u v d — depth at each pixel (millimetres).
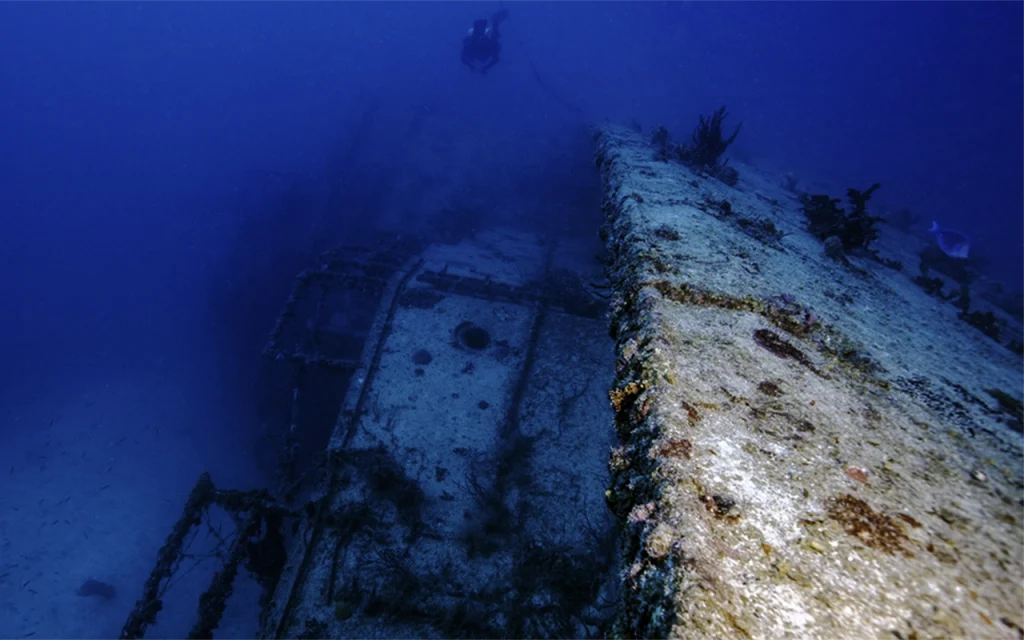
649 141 9273
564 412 6918
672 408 1506
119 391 19016
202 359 18891
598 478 6215
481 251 11461
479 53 22078
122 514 13805
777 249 3635
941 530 1232
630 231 3217
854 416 1700
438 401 6957
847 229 5004
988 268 16172
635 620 1052
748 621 933
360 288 8703
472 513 5820
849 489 1319
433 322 8031
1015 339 4902
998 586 1076
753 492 1245
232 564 5691
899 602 1005
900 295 4059
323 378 10266
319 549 5500
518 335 7922
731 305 2293
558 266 10914
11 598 11688
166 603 11469
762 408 1601
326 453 6328
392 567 5324
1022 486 1503
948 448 1647
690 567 1025
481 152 20531
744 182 8047
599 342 7805
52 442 16531
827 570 1062
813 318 2316
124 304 24906
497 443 6504
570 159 18453
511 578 5266
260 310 14125
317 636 4891
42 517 13719
